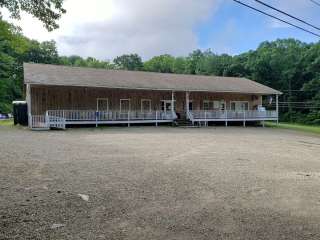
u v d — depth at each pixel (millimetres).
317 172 12203
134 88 31703
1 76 49969
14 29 11578
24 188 8523
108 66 98688
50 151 14789
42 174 10156
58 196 7988
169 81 36656
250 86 40438
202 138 23375
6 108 51594
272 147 19906
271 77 69062
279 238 6035
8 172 10180
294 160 14938
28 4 9086
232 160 14172
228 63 73688
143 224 6539
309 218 7141
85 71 35000
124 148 16938
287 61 69250
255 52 74938
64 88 31609
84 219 6656
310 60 68562
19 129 26672
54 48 65938
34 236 5742
